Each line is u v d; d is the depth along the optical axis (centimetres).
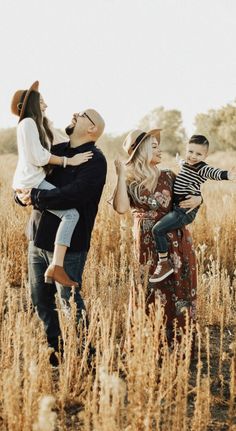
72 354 372
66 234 390
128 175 425
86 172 395
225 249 743
